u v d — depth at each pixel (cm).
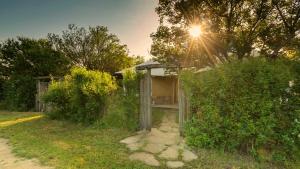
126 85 887
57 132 823
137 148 630
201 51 770
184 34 776
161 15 802
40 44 2044
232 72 555
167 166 506
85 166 498
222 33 752
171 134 792
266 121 513
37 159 543
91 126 913
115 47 2583
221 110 579
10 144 675
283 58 580
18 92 1537
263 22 752
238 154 564
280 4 716
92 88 928
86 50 2516
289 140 496
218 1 724
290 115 507
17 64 1850
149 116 852
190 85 626
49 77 1445
